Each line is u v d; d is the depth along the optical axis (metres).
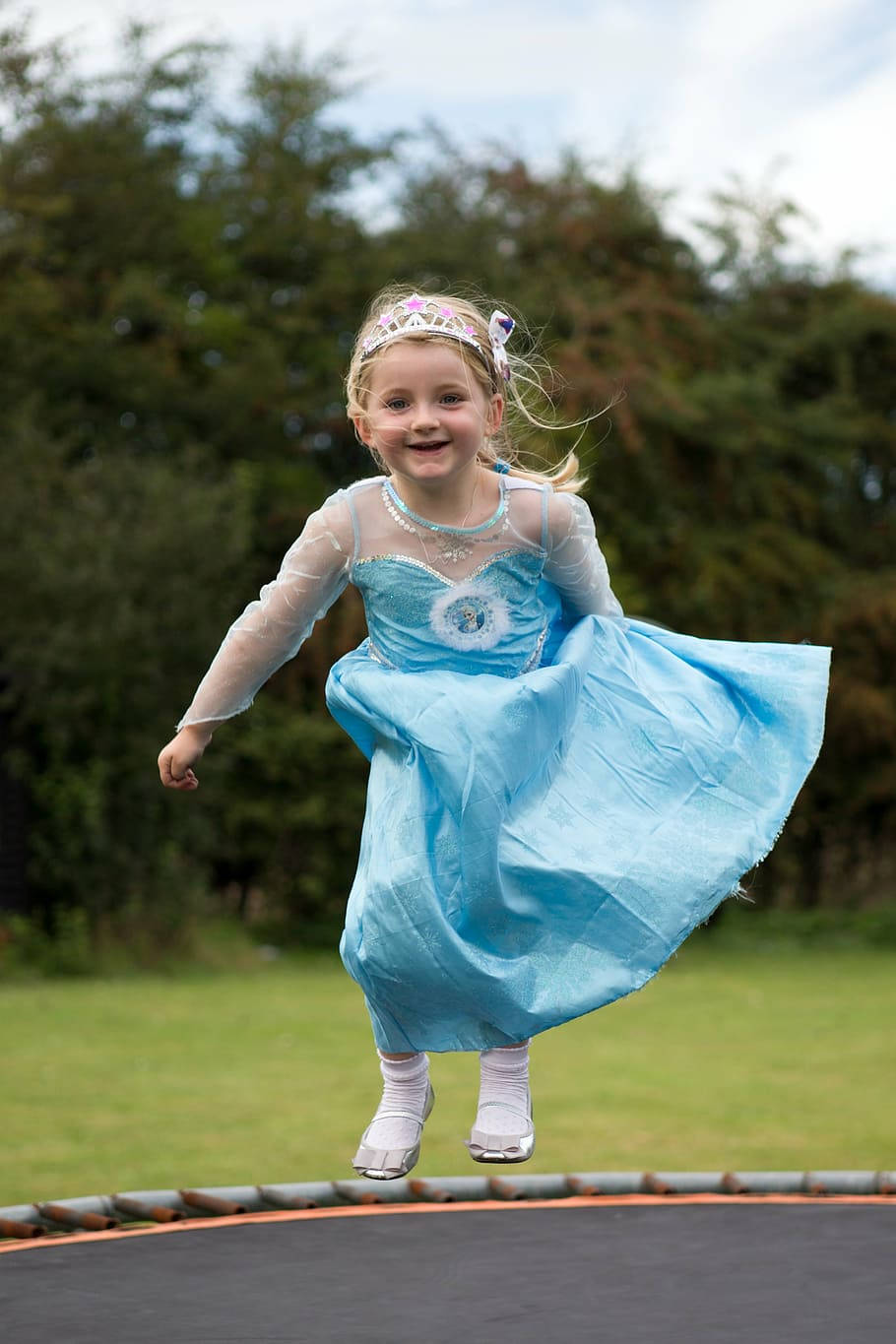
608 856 2.75
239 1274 3.60
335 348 20.62
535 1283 3.49
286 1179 5.93
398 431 2.75
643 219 22.59
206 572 14.82
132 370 18.16
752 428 21.34
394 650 2.91
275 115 21.86
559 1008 2.68
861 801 21.72
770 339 23.27
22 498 14.55
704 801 2.88
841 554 23.30
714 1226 4.08
